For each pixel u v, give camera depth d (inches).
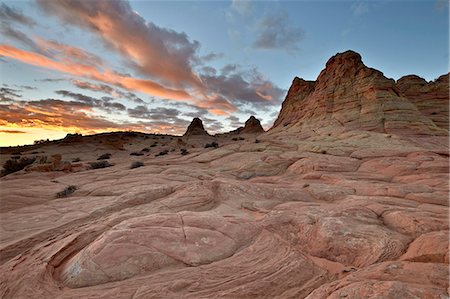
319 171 665.0
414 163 631.8
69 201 451.2
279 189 476.7
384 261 216.2
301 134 1334.9
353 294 148.9
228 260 230.8
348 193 446.0
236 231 280.7
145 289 189.3
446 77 1620.3
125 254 222.2
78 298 182.7
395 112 1190.3
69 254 251.3
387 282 155.8
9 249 275.7
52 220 359.9
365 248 237.8
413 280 163.9
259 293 187.5
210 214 323.6
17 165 1032.8
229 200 426.9
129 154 1782.7
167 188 479.5
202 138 2549.2
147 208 379.2
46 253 252.1
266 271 213.0
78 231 311.3
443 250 203.3
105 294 185.6
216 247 247.3
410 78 1681.8
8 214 388.5
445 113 1379.2
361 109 1299.2
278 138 1332.4
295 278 205.9
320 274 213.3
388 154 761.0
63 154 1728.6
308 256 243.8
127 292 186.7
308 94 1877.5
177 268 216.4
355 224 287.6
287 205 377.7
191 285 194.4
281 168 773.9
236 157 949.8
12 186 579.8
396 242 241.0
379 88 1305.4
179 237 254.2
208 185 490.6
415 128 1108.5
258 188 479.2
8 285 204.5
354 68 1545.3
